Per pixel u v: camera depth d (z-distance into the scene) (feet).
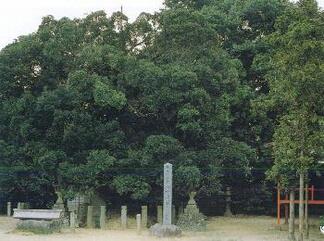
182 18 109.29
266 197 130.11
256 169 125.49
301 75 78.38
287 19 85.40
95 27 115.14
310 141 80.79
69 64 112.47
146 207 105.70
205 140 107.96
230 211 130.62
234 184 130.00
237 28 136.98
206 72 105.81
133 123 113.29
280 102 86.07
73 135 103.60
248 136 127.13
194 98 102.42
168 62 110.83
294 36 80.48
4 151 113.50
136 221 105.09
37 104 105.81
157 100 103.09
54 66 112.88
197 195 119.55
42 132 109.81
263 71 126.82
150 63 105.09
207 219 122.62
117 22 115.75
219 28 133.69
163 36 111.86
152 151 101.81
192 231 100.68
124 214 103.14
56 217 97.66
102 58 108.68
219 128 111.55
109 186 108.06
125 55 110.83
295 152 81.00
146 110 110.22
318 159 89.35
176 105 104.22
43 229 95.76
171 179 95.14
